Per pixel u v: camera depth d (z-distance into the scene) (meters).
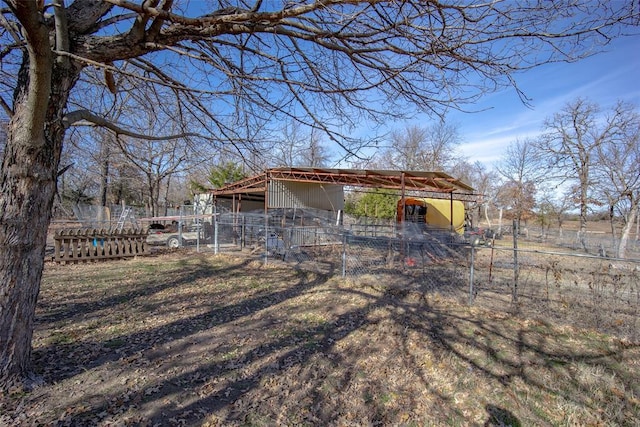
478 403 3.16
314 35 2.91
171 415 2.88
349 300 6.40
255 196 19.42
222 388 3.33
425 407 3.09
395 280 7.96
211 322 5.13
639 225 20.95
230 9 3.29
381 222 21.44
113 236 11.12
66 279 7.74
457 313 5.68
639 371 3.85
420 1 2.23
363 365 3.84
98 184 27.50
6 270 2.94
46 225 3.13
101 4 3.27
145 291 6.84
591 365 3.95
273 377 3.55
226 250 13.47
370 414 2.97
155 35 3.16
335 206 18.66
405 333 4.77
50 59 2.55
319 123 3.31
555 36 2.43
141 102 4.33
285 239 12.34
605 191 19.42
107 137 4.89
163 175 20.12
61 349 4.01
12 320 3.00
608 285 6.14
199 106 3.73
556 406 3.13
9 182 2.89
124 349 4.10
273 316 5.46
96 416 2.82
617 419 2.96
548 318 5.39
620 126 18.44
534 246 18.12
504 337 4.70
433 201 17.52
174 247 14.46
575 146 21.94
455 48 2.54
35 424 2.67
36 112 2.68
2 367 2.98
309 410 3.02
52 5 2.81
